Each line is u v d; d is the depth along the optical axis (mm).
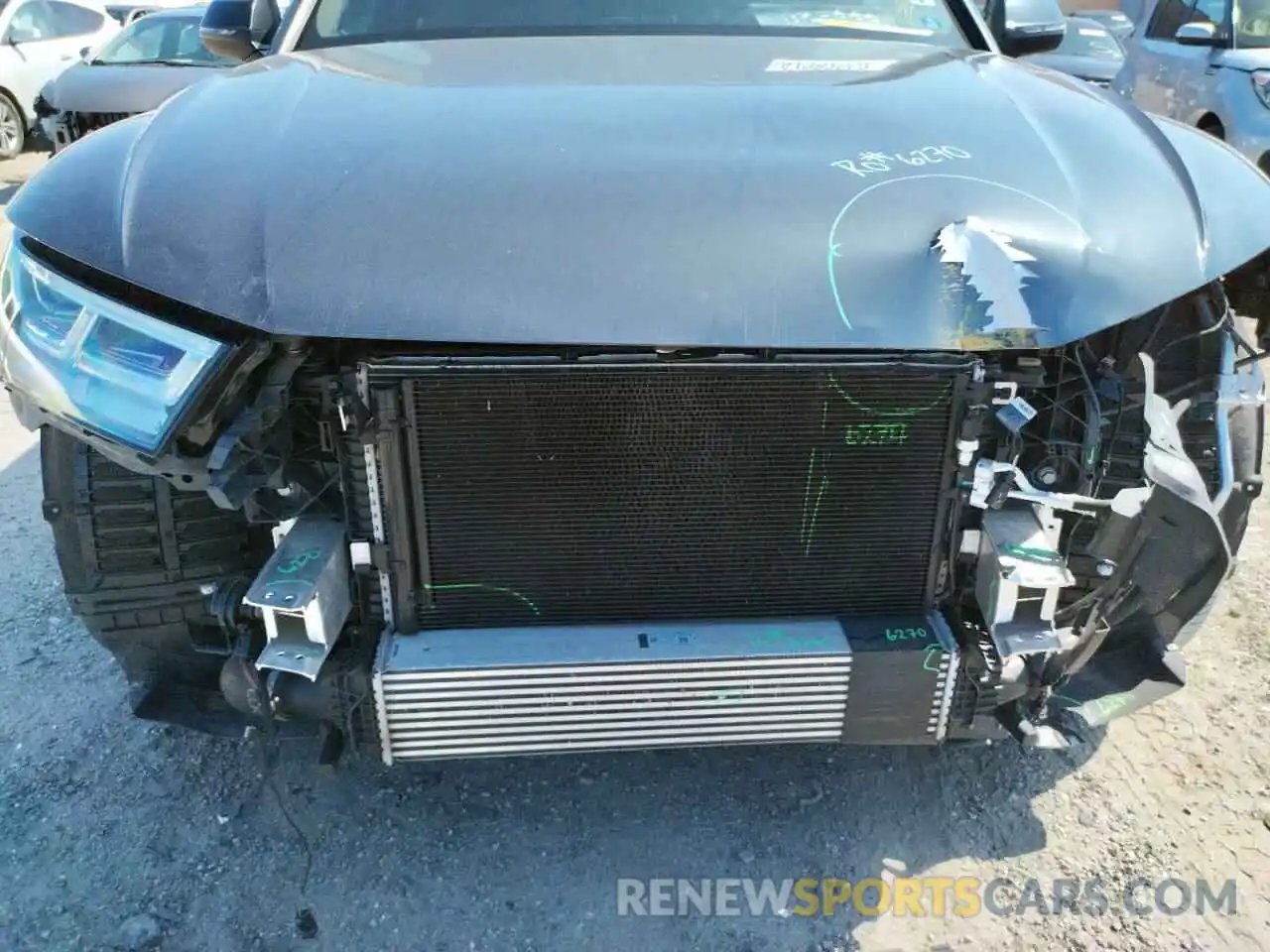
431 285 1653
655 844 2234
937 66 2363
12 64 10656
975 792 2361
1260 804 2305
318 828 2262
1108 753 2463
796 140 1884
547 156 1812
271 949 1980
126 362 1724
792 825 2281
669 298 1645
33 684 2699
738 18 2654
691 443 1757
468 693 1815
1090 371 1920
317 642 1788
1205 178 2010
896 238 1707
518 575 1863
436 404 1710
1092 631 1966
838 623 1906
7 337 1859
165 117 2049
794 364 1663
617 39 2508
